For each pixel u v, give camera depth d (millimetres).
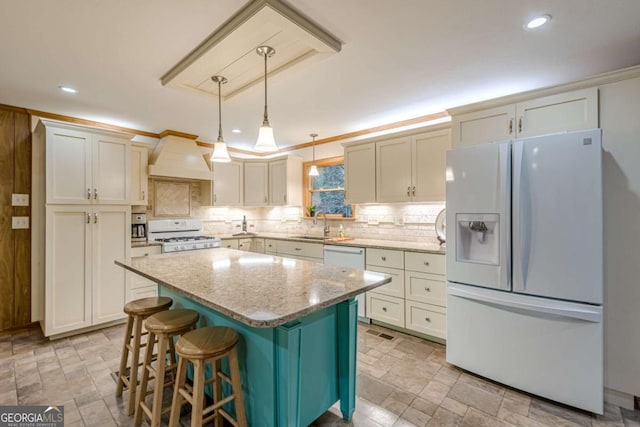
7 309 3041
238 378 1470
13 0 1492
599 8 1588
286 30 1675
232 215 5164
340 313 1735
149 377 1898
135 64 2178
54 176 2824
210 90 2443
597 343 1760
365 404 1917
